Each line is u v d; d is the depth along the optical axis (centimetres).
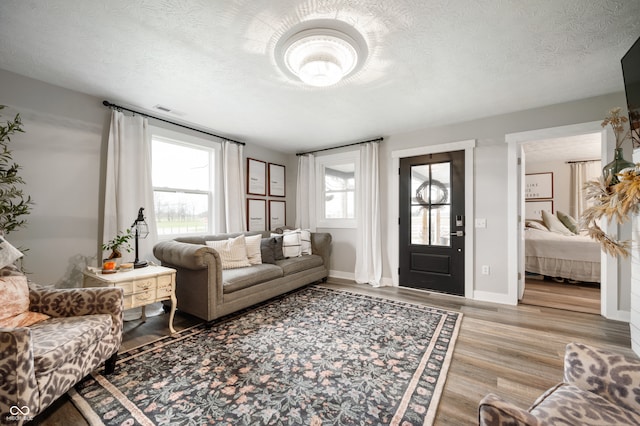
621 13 153
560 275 403
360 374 170
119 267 228
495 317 265
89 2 146
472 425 129
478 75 224
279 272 317
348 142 426
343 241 443
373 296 336
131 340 217
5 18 157
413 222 377
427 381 162
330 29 168
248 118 321
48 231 235
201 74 221
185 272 257
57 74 221
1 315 146
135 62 204
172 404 143
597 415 78
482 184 325
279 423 130
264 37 175
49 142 236
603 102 263
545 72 220
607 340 217
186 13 154
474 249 329
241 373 171
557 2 146
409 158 378
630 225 251
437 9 151
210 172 370
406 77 226
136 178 283
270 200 459
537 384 160
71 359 136
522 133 301
